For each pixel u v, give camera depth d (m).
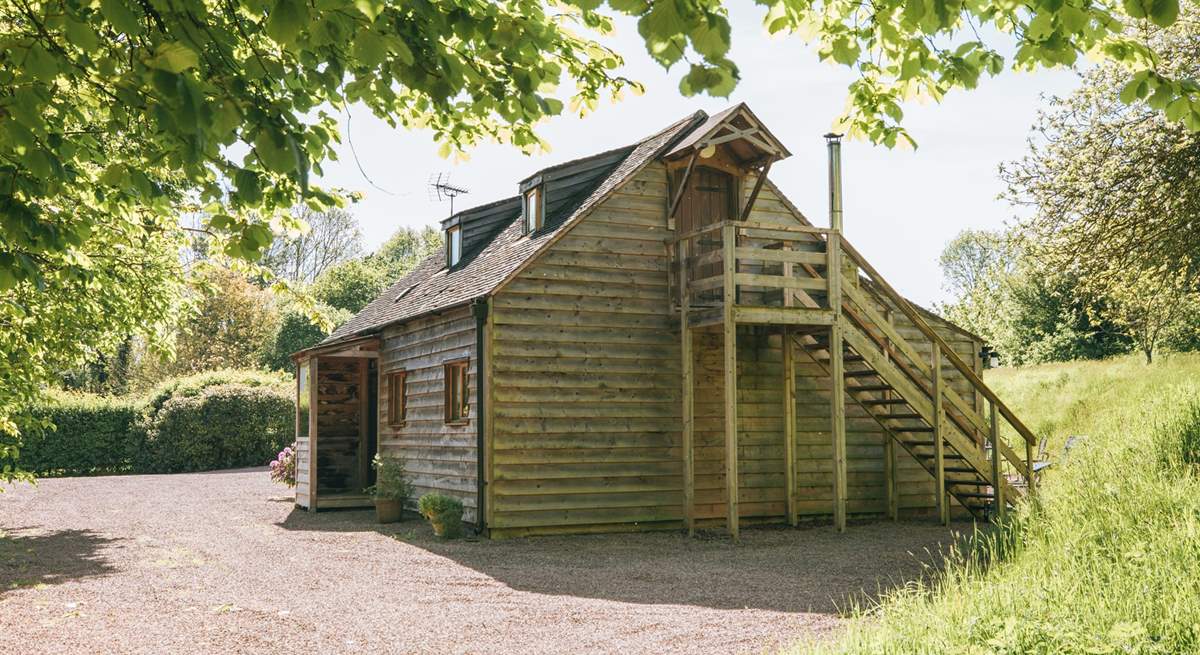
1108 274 17.75
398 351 17.95
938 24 4.74
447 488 15.28
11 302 8.30
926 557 11.28
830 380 16.06
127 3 3.49
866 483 16.42
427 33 4.08
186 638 7.05
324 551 12.11
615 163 17.45
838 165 14.55
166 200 6.11
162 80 3.40
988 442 17.78
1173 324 28.84
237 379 30.84
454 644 6.91
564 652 6.65
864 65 6.36
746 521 15.45
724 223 13.38
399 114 6.31
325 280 56.72
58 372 12.10
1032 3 4.87
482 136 6.64
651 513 14.63
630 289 14.88
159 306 12.02
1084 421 23.44
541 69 4.94
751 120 14.96
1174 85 5.12
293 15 3.41
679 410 15.04
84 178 5.99
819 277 14.71
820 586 9.34
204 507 18.00
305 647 6.80
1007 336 41.53
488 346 13.84
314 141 4.61
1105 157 16.84
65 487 22.39
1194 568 6.17
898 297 14.61
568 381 14.30
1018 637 4.96
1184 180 15.92
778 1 4.35
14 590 9.08
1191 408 11.38
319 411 20.80
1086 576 6.48
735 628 7.37
